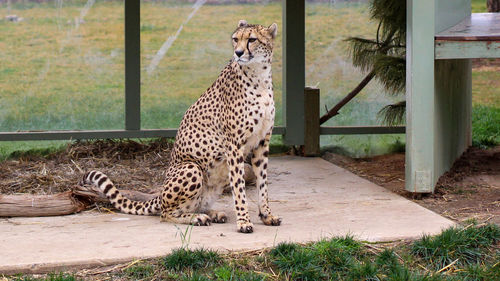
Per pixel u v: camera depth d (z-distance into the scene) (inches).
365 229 242.1
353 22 577.6
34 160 378.3
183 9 598.9
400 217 261.7
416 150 297.7
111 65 591.5
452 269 210.2
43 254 212.4
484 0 685.3
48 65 581.0
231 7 604.4
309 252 211.9
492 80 587.2
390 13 400.2
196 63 583.2
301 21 412.8
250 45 231.8
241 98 239.6
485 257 218.2
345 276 203.3
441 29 310.7
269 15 612.1
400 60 386.3
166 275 201.5
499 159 390.0
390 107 411.2
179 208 254.2
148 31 589.9
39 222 261.7
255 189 329.1
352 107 489.7
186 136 257.1
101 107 545.3
